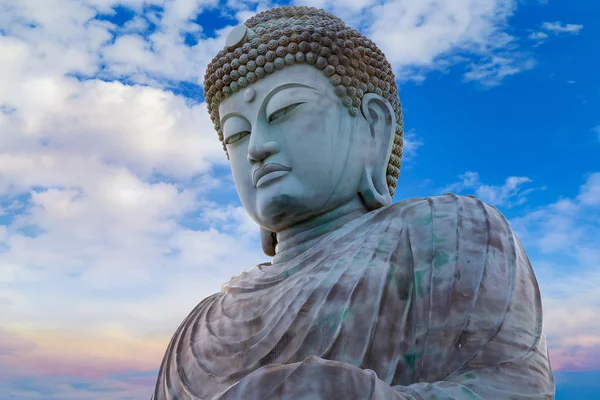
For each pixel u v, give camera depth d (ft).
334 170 22.22
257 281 21.70
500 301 17.83
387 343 18.37
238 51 23.41
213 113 24.90
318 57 22.71
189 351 20.98
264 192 22.30
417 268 19.24
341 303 18.80
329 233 21.91
